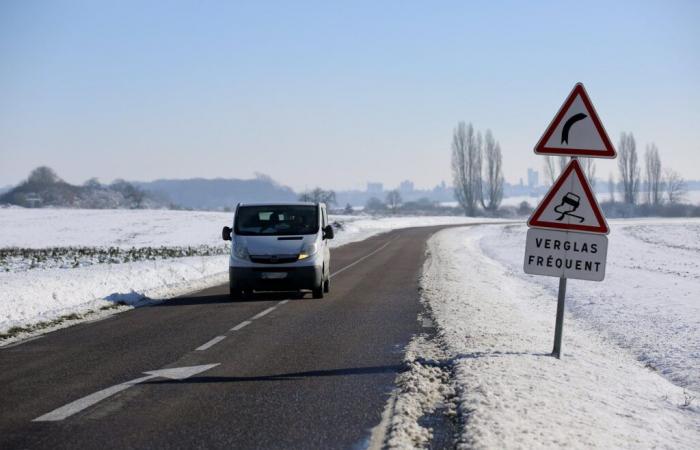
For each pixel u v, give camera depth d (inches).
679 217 5113.2
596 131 310.7
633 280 843.4
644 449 214.5
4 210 3818.9
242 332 433.1
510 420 225.5
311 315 513.3
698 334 454.0
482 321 464.8
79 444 209.5
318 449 204.7
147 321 486.3
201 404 256.8
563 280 342.0
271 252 610.9
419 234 2269.9
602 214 312.8
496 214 5064.0
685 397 298.2
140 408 251.0
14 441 212.2
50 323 477.4
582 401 264.4
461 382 277.9
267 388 281.9
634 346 427.2
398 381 291.9
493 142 5032.0
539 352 351.9
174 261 1013.2
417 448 204.8
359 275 880.3
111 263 1031.6
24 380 298.4
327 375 306.5
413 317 498.9
